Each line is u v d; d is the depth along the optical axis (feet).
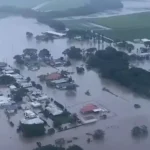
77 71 238.07
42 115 175.83
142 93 200.34
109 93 202.80
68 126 164.76
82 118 171.94
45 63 256.73
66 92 204.95
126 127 163.53
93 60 249.34
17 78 224.12
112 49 263.49
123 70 226.58
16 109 182.09
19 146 149.59
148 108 182.70
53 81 217.36
